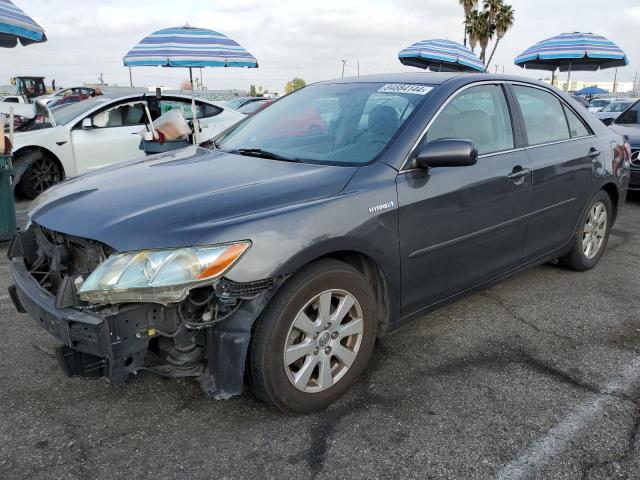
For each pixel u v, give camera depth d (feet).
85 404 8.68
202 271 7.03
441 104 10.16
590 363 10.16
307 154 10.11
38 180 24.54
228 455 7.56
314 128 10.93
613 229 20.03
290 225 7.72
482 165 10.57
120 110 26.73
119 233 7.38
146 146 21.63
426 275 9.78
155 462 7.41
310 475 7.20
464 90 10.77
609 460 7.52
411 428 8.18
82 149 25.35
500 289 13.76
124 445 7.73
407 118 9.89
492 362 10.16
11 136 16.85
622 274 14.97
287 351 7.95
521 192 11.39
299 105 12.08
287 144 10.74
